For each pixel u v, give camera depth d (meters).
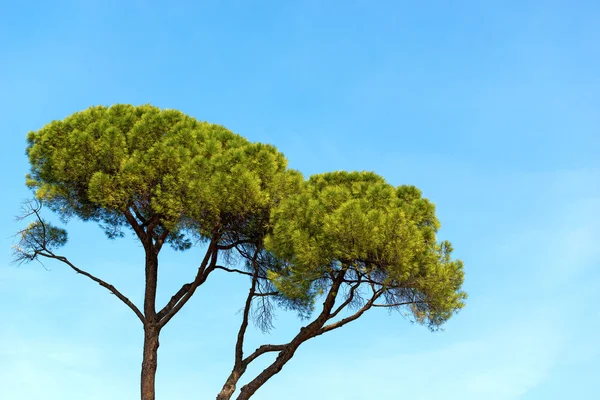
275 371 12.84
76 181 13.37
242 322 13.77
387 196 12.52
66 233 14.49
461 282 13.12
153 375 13.07
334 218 11.60
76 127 13.22
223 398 12.75
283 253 12.30
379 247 11.65
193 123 13.88
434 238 12.33
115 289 13.56
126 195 12.77
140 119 13.73
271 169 12.96
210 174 12.44
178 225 12.84
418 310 12.81
